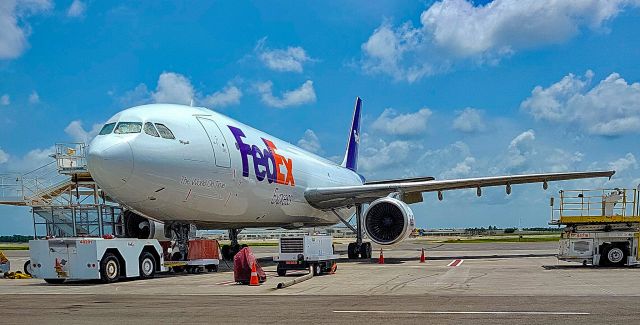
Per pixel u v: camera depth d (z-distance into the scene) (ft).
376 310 30.14
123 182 50.01
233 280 50.29
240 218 66.49
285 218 78.33
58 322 27.81
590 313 28.30
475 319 26.89
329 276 53.52
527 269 59.62
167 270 55.93
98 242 48.21
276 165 71.10
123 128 52.21
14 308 33.40
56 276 49.26
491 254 98.37
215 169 57.72
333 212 87.40
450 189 83.82
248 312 30.07
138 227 64.18
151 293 40.55
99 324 27.02
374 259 84.84
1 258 64.23
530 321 26.12
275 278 52.03
